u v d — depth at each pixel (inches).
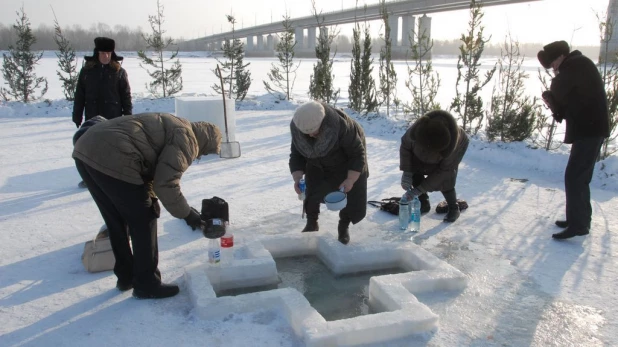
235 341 115.7
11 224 194.4
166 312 128.6
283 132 435.8
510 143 342.6
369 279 157.6
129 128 120.6
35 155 333.4
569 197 177.0
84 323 123.2
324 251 169.6
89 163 118.6
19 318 125.3
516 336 119.9
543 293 141.7
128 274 138.4
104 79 239.9
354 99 529.7
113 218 130.2
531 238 184.5
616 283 148.0
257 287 151.1
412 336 119.6
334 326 115.4
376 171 290.0
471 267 159.0
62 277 148.9
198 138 131.3
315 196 173.3
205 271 144.8
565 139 177.0
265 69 1499.8
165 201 122.2
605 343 117.0
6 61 606.2
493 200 232.7
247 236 180.1
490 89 773.3
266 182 263.6
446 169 185.9
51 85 881.5
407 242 171.2
